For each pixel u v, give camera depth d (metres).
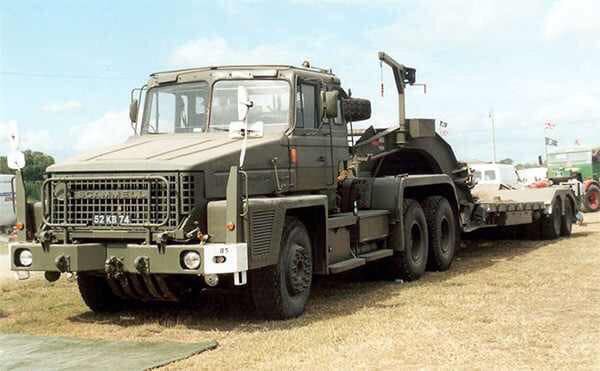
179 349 6.04
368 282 10.02
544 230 15.18
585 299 8.05
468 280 9.75
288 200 7.23
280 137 7.79
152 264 6.66
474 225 12.66
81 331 6.99
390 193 9.89
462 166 12.80
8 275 10.99
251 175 7.31
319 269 7.95
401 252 9.97
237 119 7.95
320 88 8.55
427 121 11.76
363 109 9.16
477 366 5.40
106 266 6.78
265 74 8.05
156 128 8.30
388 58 11.20
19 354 5.93
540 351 5.81
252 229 6.68
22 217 7.32
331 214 8.82
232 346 6.22
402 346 6.04
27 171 7.48
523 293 8.51
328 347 6.07
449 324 6.86
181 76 8.27
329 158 8.69
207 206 6.77
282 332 6.70
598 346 5.93
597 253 12.48
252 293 7.18
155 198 6.76
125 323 7.37
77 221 7.01
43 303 8.54
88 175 6.98
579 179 27.05
